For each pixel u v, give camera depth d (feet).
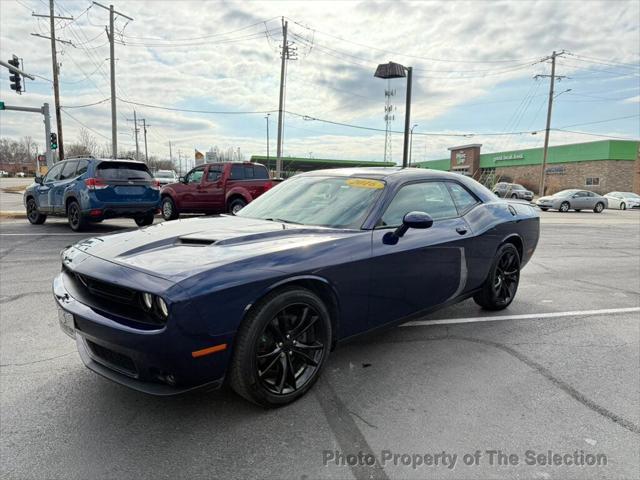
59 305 8.87
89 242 10.32
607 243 37.04
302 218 11.60
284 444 7.80
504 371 10.96
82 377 10.18
